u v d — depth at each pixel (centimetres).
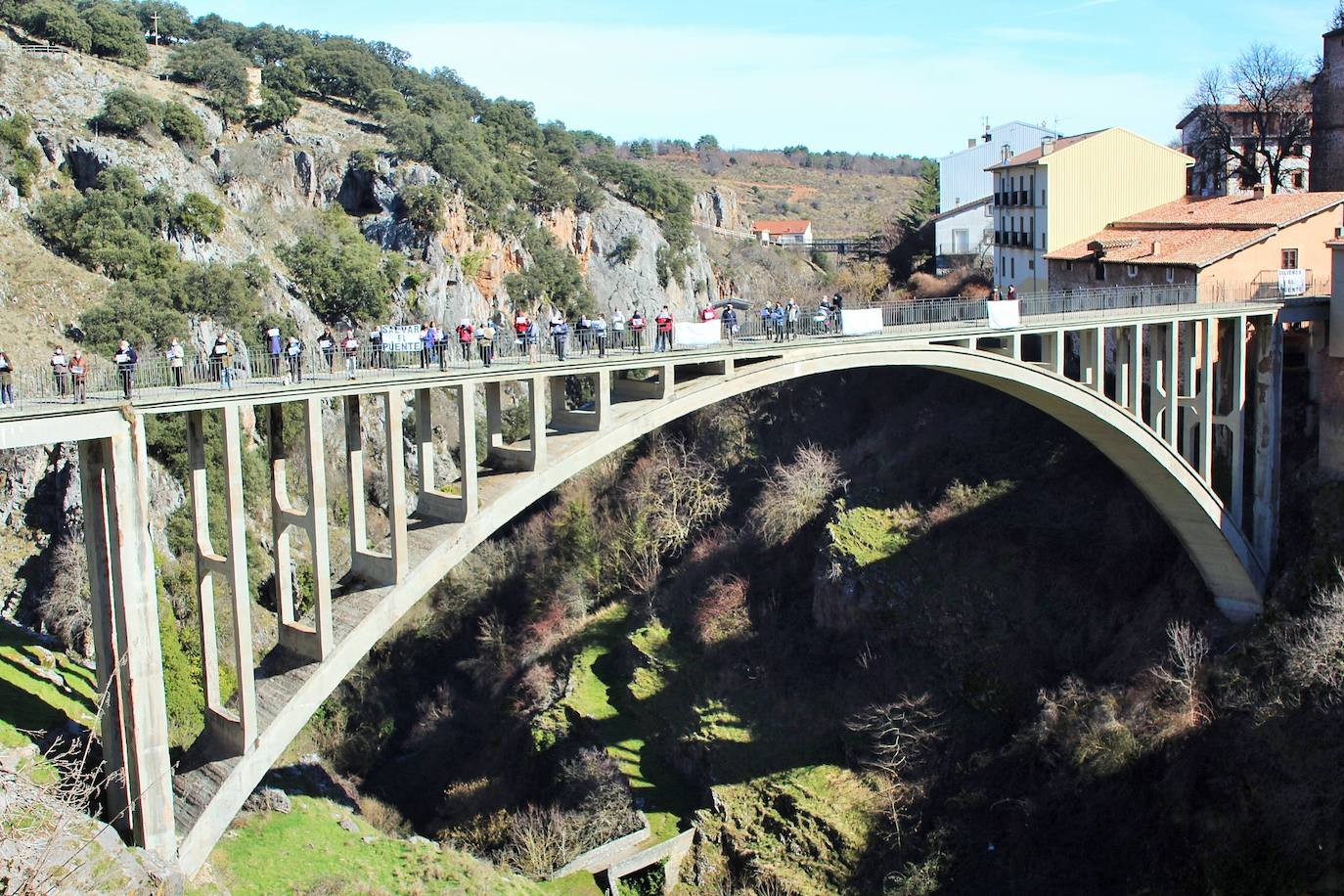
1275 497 4200
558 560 6209
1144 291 4244
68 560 4850
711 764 4431
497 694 5478
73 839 2139
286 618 2809
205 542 2680
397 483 2766
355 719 5394
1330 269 4666
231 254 7712
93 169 7706
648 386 3303
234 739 2631
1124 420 3962
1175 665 3950
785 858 4031
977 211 7888
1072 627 4381
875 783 4188
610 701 5016
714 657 5053
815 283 9994
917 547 4856
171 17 11481
